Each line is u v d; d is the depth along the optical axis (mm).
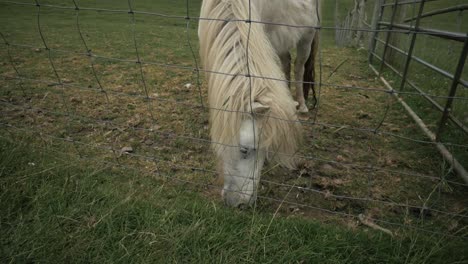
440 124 2711
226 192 1748
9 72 4406
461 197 2117
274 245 1516
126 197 1791
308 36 3080
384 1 6129
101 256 1465
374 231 1708
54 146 2477
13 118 2979
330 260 1472
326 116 3418
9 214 1633
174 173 2254
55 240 1512
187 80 4441
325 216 1910
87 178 1947
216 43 1756
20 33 7367
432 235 1577
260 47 1716
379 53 6410
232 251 1491
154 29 9633
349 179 2287
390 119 3359
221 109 1580
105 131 2844
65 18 10930
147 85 4184
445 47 5398
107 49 6336
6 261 1396
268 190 2115
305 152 2650
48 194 1771
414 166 2463
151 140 2729
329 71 5449
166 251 1467
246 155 1643
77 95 3658
